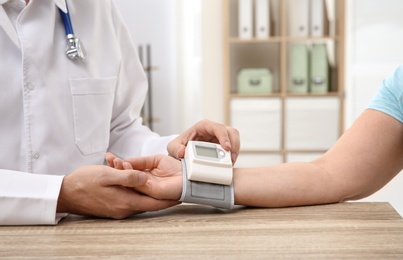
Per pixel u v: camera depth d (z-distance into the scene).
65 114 1.18
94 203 0.91
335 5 4.14
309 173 1.03
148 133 1.35
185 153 1.02
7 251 0.75
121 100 1.38
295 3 4.10
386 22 4.06
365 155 1.06
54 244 0.78
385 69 4.11
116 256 0.72
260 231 0.83
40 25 1.15
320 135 4.17
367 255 0.71
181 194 0.95
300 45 4.14
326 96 4.14
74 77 1.19
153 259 0.71
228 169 0.98
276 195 0.99
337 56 4.14
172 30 5.23
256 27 4.10
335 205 1.01
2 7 1.11
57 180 0.91
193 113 4.77
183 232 0.83
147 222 0.90
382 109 1.08
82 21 1.24
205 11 4.11
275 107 4.14
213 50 4.13
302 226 0.86
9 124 1.14
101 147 1.25
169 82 5.30
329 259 0.70
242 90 4.17
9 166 1.15
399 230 0.82
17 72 1.13
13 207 0.88
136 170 0.92
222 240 0.79
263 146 4.18
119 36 1.36
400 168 1.10
